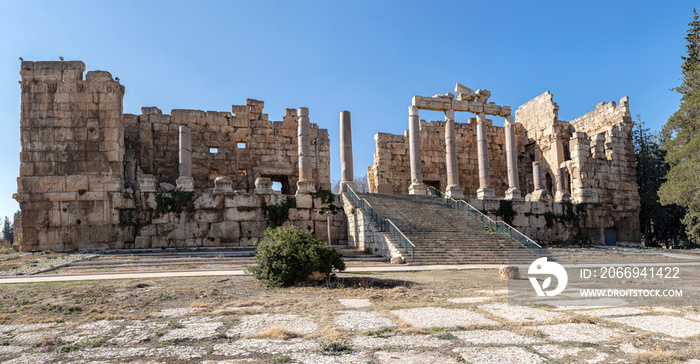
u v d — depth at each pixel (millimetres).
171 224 27359
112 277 15438
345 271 17484
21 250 26250
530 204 35031
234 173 35719
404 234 25141
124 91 29312
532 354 5883
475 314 8555
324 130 38594
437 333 7117
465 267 19672
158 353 6320
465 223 29125
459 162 43812
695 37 44406
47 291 12344
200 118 35438
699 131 33406
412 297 10930
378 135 41375
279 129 37438
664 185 35656
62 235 26578
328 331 7367
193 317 8812
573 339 6496
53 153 27438
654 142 46562
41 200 26797
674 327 6996
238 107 36531
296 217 29203
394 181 41219
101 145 27750
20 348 6738
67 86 28078
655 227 45594
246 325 8008
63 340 7145
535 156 43188
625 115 40469
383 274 16578
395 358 5863
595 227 37156
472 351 6082
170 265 19812
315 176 37656
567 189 40469
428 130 43094
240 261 21109
